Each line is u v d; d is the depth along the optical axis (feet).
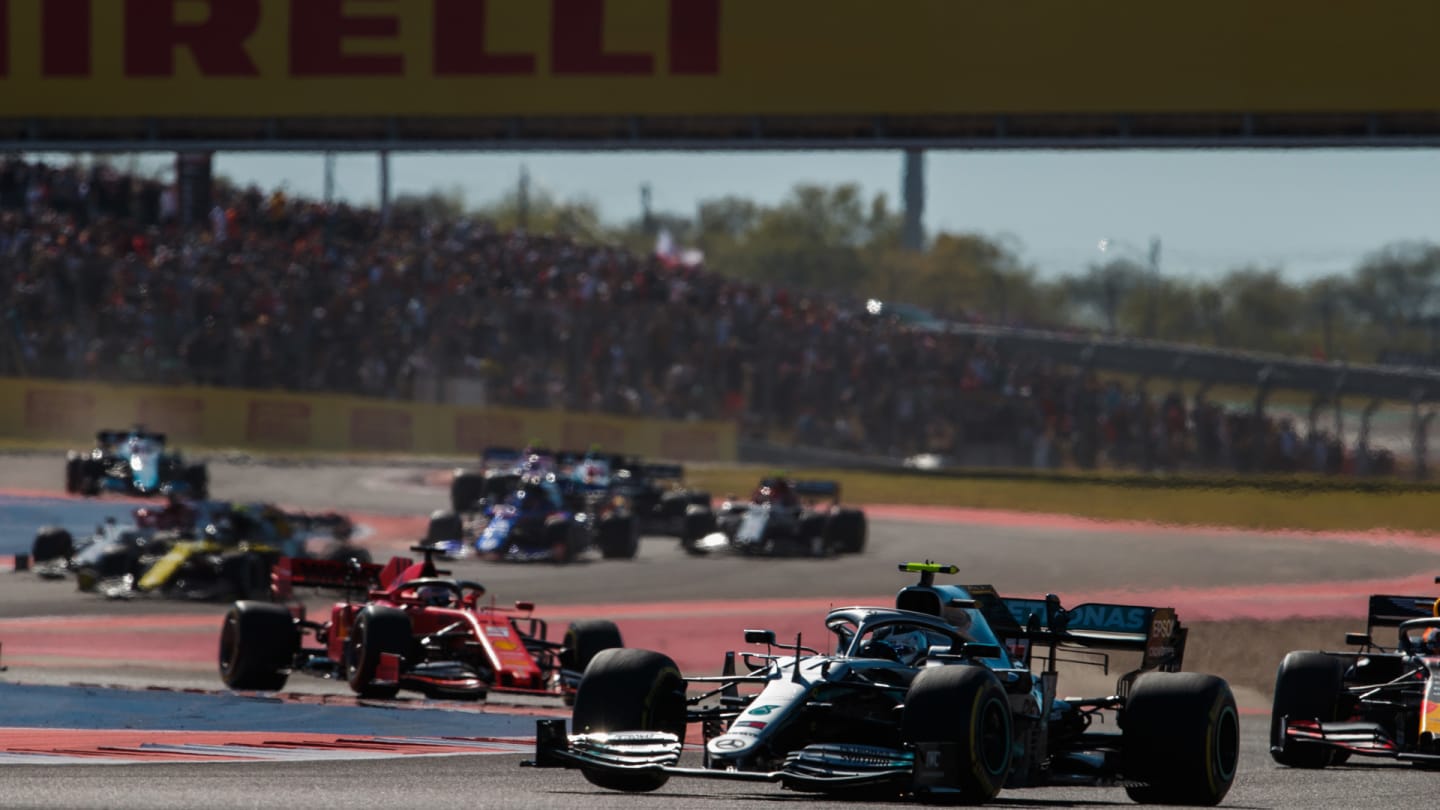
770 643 107.24
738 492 523.70
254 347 554.87
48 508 424.05
